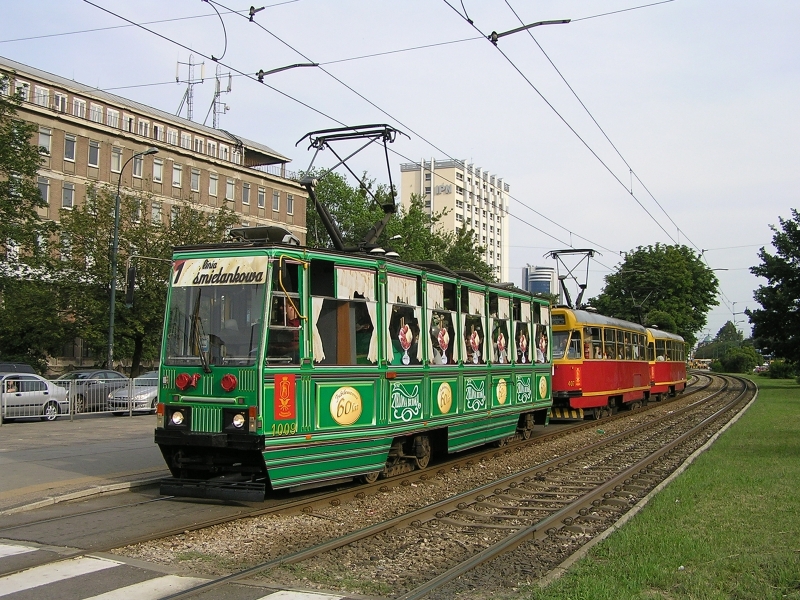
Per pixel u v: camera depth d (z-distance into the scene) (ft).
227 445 31.96
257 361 31.96
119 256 116.57
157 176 175.83
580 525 29.66
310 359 33.91
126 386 80.33
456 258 184.85
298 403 33.22
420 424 41.39
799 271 128.57
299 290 33.91
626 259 190.60
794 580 20.68
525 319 57.93
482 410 49.29
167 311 34.68
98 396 77.77
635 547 24.06
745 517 28.78
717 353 484.33
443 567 23.63
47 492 34.12
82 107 173.78
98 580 21.49
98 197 123.03
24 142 113.50
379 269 38.42
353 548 25.46
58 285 119.03
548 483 40.34
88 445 52.01
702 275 187.73
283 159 222.07
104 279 115.75
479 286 49.67
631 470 43.11
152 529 28.12
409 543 26.55
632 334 95.40
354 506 33.55
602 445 56.85
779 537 25.55
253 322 32.63
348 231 198.29
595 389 79.77
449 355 45.11
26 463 43.29
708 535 25.82
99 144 164.55
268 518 30.30
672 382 120.26
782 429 64.03
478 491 35.99
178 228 122.31
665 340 117.19
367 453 36.99
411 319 41.16
